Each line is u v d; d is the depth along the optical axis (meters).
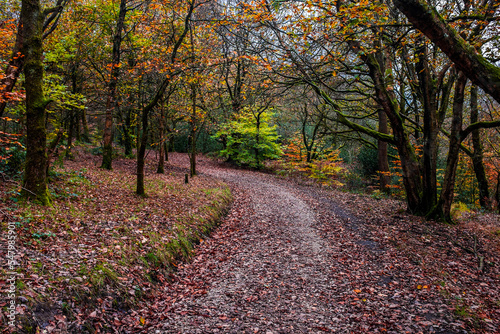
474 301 5.17
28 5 6.13
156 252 6.24
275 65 8.22
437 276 6.15
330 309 5.07
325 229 9.55
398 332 4.34
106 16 14.46
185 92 15.80
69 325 3.72
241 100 14.30
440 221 9.79
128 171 14.50
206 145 34.78
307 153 23.50
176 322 4.55
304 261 7.13
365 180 23.17
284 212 11.73
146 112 9.34
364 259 7.17
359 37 7.09
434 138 10.03
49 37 12.34
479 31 7.77
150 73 11.77
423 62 9.56
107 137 13.41
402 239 8.27
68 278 4.28
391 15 8.29
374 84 9.58
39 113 6.40
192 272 6.43
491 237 8.43
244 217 10.88
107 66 11.64
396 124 9.94
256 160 26.44
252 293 5.62
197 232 8.32
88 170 11.90
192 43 10.12
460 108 9.24
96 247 5.47
